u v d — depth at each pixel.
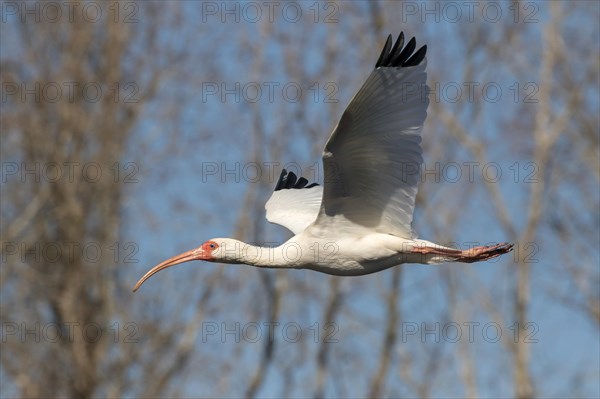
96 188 26.17
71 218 26.00
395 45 13.82
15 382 24.92
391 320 27.73
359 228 15.41
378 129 14.24
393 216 15.16
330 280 27.77
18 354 25.02
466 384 26.62
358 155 14.52
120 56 26.97
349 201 15.14
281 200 17.84
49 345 25.31
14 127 26.22
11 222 25.95
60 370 25.39
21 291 25.50
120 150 26.58
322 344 27.72
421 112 14.20
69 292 25.52
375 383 27.58
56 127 26.48
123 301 25.55
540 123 27.66
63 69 26.70
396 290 27.77
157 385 25.34
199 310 25.81
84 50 26.81
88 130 26.55
